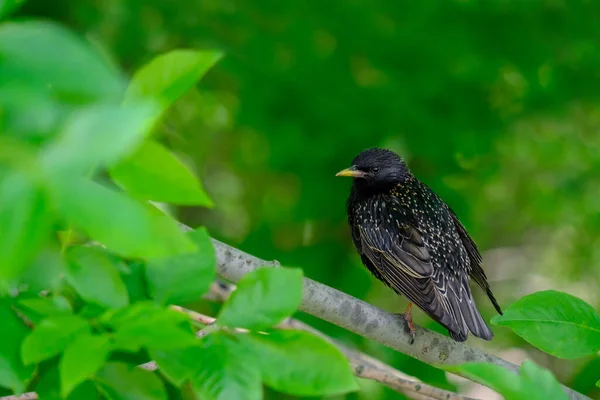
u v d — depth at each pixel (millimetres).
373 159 11258
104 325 4047
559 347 5703
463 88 14391
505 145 16062
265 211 16266
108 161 2750
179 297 4543
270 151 14602
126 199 2920
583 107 16062
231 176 18016
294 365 4074
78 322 3908
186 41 14539
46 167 2756
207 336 4152
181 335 3844
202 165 17531
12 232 2730
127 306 3881
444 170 14914
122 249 2922
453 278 10242
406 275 10016
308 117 14336
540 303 5801
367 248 10602
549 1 14344
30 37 2895
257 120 14484
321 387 4031
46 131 2906
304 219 14602
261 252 14641
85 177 2959
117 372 4520
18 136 2914
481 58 14078
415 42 14086
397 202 10758
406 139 14430
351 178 14547
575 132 17016
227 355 4055
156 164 3529
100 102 2898
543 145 16984
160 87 3613
